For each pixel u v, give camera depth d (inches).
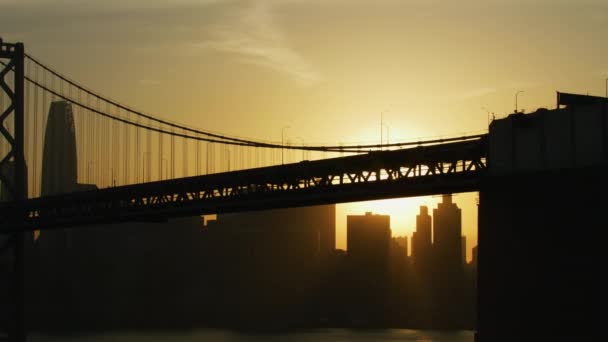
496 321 4320.9
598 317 3966.5
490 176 4436.5
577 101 4365.2
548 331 4116.6
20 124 7780.5
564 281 4089.6
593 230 4020.7
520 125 4330.7
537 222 4215.1
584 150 4089.6
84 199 6840.6
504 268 4320.9
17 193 7721.5
